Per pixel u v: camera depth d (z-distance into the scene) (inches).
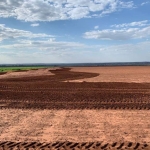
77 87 935.7
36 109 535.5
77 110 521.3
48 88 910.4
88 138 344.2
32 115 482.6
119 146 311.3
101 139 339.0
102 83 1068.5
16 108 547.2
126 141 329.7
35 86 984.3
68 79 1370.6
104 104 582.6
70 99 659.4
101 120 438.9
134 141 330.0
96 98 673.0
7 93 777.6
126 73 1979.6
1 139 345.4
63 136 354.9
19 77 1567.4
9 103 604.7
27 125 414.6
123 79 1330.0
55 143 325.4
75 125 410.3
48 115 481.1
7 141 335.6
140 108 534.9
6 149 305.6
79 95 725.3
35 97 697.0
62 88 904.9
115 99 655.1
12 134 367.9
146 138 342.6
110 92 780.6
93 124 414.6
